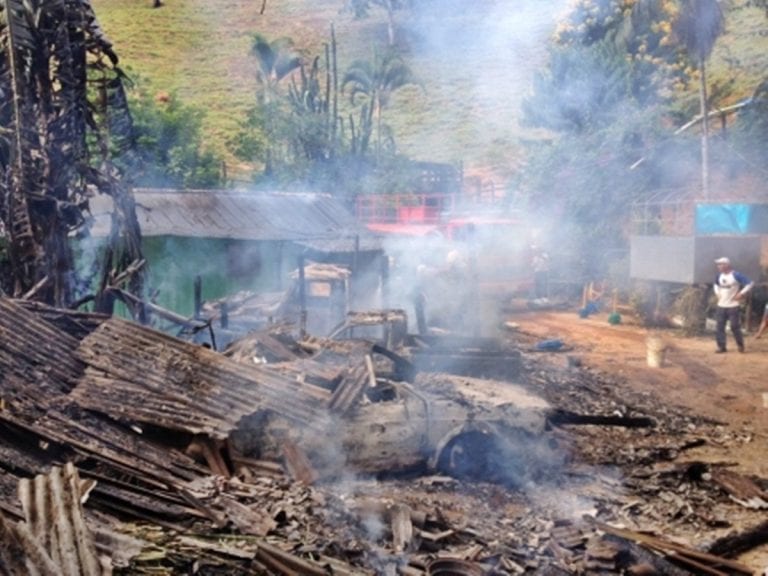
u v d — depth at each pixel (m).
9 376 8.66
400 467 9.59
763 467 11.24
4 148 14.02
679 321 22.28
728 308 18.50
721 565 7.99
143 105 37.06
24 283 13.63
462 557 7.30
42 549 4.79
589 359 17.80
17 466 7.27
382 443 9.47
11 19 13.37
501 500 9.27
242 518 7.36
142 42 56.56
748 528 9.09
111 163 15.44
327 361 11.09
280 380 9.57
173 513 7.13
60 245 14.07
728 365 17.30
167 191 23.11
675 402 14.53
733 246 21.67
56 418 8.30
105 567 5.24
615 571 7.59
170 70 53.69
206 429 8.55
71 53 14.35
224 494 7.88
